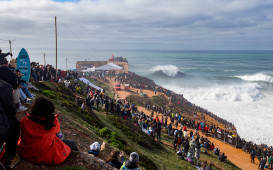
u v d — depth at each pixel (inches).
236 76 4094.5
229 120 1738.4
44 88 715.4
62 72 1226.0
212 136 1210.6
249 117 1790.1
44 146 131.3
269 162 867.4
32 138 124.3
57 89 858.1
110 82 2689.5
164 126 1237.7
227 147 1063.0
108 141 449.4
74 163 157.6
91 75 2979.8
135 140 659.4
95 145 267.6
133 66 6574.8
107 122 701.9
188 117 1667.1
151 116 1346.0
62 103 559.5
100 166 169.8
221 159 789.2
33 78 734.5
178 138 751.1
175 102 2066.9
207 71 5305.1
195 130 1219.2
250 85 3120.1
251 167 839.7
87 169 157.6
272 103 2242.9
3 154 120.9
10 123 111.7
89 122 547.2
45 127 124.6
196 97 2561.5
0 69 145.6
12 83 149.5
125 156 398.6
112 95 2122.3
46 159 136.5
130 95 2102.6
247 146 1000.9
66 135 315.0
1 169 117.4
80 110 588.4
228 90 2571.4
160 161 570.9
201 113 1855.3
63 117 414.9
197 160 698.2
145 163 436.8
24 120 123.7
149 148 674.2
